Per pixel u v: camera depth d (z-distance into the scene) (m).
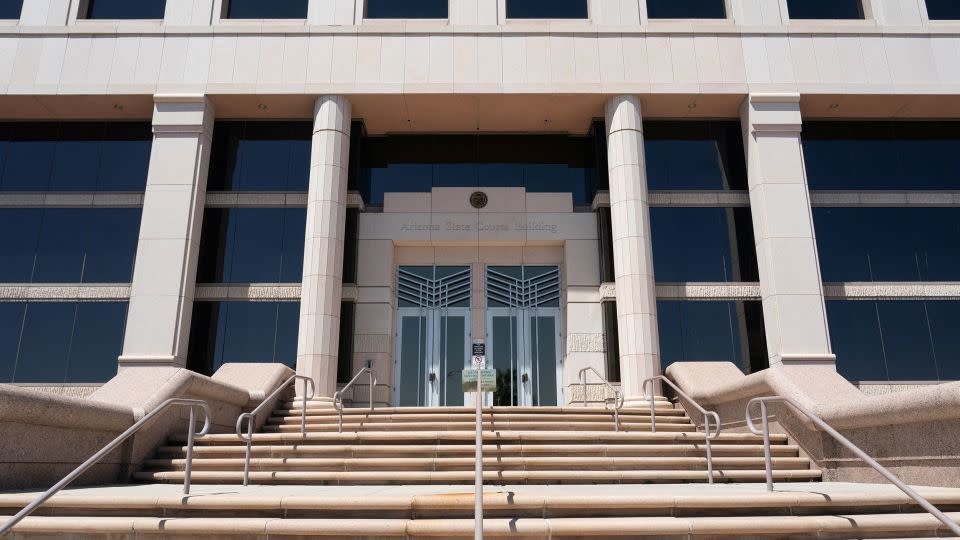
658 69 18.67
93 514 6.59
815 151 19.70
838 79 18.55
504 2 19.38
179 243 17.45
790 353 16.78
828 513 6.58
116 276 18.47
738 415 12.58
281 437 10.78
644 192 18.09
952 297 18.44
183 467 9.87
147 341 16.77
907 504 6.71
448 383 19.41
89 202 19.02
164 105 18.33
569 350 19.05
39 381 17.70
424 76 18.59
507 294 20.16
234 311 18.39
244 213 19.05
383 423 12.44
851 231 19.03
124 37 18.66
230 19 19.23
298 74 18.53
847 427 9.68
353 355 18.86
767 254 17.61
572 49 18.84
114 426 9.44
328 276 17.36
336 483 8.90
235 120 19.70
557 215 20.16
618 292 17.70
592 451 10.30
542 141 20.81
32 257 18.58
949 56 18.72
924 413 8.22
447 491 7.86
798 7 19.69
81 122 19.66
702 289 18.50
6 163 19.28
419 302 20.06
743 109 18.97
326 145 18.17
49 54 18.42
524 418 12.91
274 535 6.18
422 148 20.78
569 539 6.07
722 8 19.78
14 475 7.88
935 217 19.12
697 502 6.48
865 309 18.44
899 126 19.92
